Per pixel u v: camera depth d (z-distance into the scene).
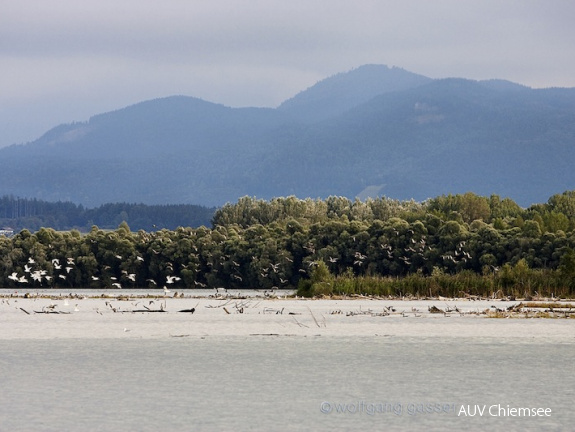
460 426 179.62
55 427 177.50
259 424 180.25
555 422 183.12
